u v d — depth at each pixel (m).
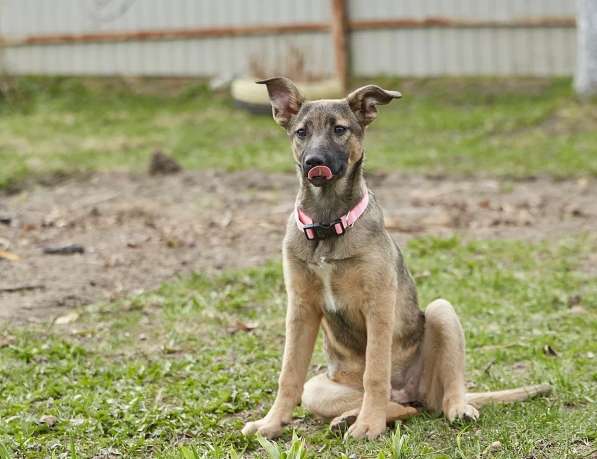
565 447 5.72
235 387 7.02
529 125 16.81
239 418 6.59
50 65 21.20
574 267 9.96
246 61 20.28
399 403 6.57
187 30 20.36
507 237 11.16
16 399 6.86
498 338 7.98
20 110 19.50
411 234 11.38
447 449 5.79
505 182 13.77
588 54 17.83
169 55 20.77
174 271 10.09
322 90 17.94
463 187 13.48
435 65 19.72
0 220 12.05
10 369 7.43
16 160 15.15
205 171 14.58
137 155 15.61
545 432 5.91
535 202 12.55
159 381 7.21
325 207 6.16
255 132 17.08
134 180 14.20
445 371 6.36
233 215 12.26
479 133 16.39
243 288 9.47
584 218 11.92
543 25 19.05
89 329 8.38
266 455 5.89
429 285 9.41
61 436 6.24
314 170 6.01
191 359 7.61
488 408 6.32
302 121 6.34
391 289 6.18
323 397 6.39
